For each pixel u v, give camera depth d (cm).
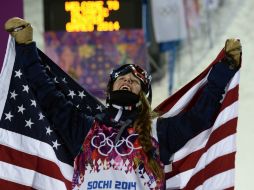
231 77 806
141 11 1683
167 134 802
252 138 1722
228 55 806
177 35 1706
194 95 872
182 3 1702
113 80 816
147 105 802
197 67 1714
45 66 877
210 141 849
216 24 1720
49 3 1677
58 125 812
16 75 863
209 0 1716
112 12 1681
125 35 1686
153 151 790
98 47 1684
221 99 824
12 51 859
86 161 788
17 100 866
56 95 820
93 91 1677
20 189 866
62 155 860
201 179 856
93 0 1678
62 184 862
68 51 1688
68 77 884
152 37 1694
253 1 1734
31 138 866
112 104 802
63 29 1683
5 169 864
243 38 1738
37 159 865
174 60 1711
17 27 817
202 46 1717
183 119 802
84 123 808
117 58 1688
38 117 863
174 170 855
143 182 781
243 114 1738
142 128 790
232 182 845
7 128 867
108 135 790
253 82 1741
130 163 780
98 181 780
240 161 1706
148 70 1697
